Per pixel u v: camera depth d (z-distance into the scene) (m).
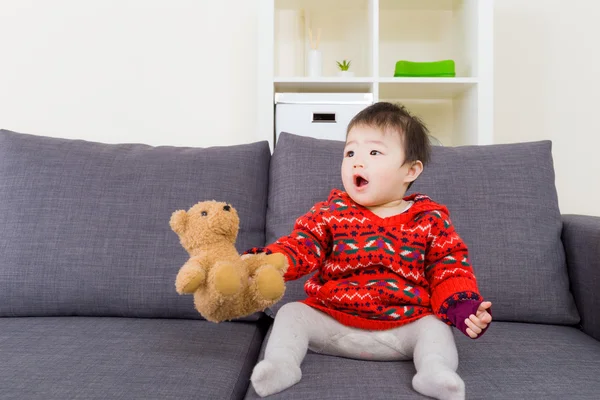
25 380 0.74
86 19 1.97
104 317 1.10
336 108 1.74
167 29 1.99
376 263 0.90
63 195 1.15
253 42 2.00
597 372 0.78
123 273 1.09
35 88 1.96
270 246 0.89
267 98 1.71
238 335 0.99
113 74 1.98
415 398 0.68
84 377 0.76
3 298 1.08
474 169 1.16
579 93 2.03
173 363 0.82
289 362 0.74
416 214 0.95
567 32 2.02
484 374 0.78
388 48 2.08
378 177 0.93
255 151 1.28
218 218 0.77
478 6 1.73
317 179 1.19
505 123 2.03
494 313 1.06
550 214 1.13
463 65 1.90
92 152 1.23
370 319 0.86
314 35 2.08
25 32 1.96
